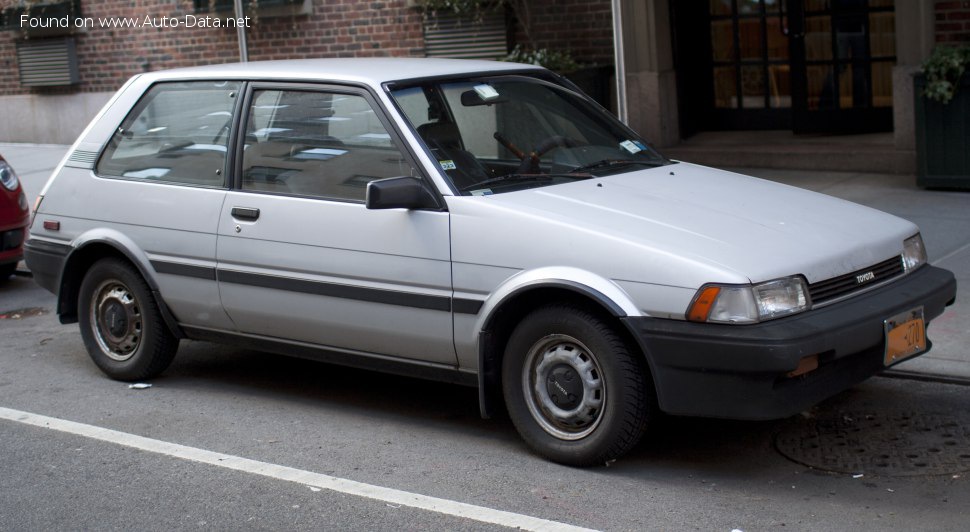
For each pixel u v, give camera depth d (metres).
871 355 4.82
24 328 8.32
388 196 5.08
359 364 5.69
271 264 5.77
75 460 5.49
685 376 4.57
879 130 12.02
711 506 4.58
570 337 4.91
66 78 16.89
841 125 12.21
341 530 4.53
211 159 6.12
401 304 5.33
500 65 6.22
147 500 4.95
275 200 5.77
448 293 5.18
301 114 5.81
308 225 5.62
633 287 4.66
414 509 4.71
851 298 4.81
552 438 5.08
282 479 5.12
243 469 5.27
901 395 5.80
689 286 4.54
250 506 4.83
